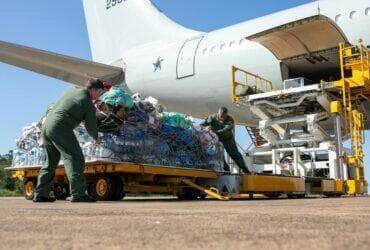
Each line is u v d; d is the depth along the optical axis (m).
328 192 7.93
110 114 5.57
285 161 9.65
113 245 1.04
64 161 4.66
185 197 7.02
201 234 1.26
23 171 7.30
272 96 9.59
